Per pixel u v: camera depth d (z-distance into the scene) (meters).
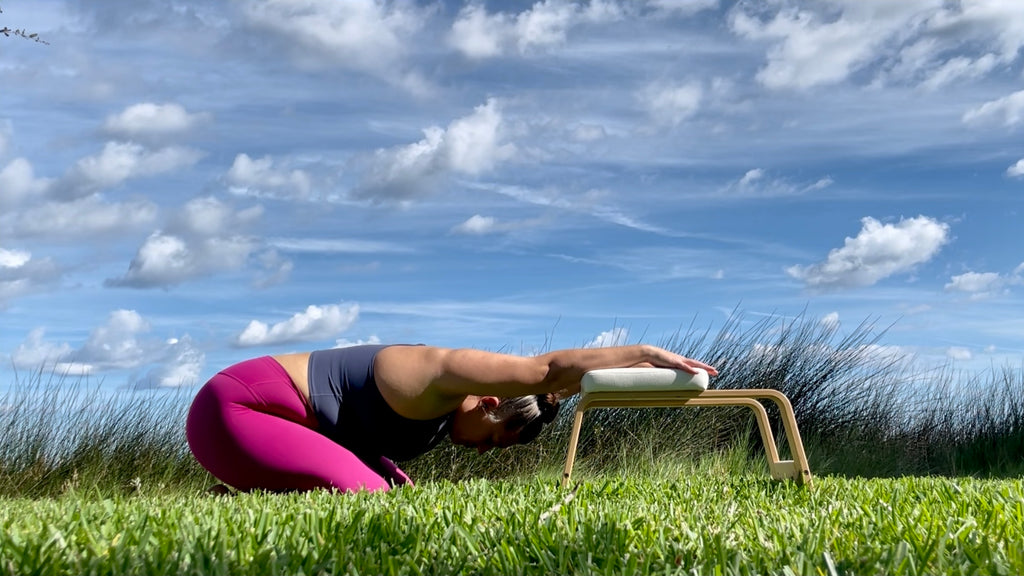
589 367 2.92
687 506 2.67
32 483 4.80
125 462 5.04
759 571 1.75
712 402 3.02
